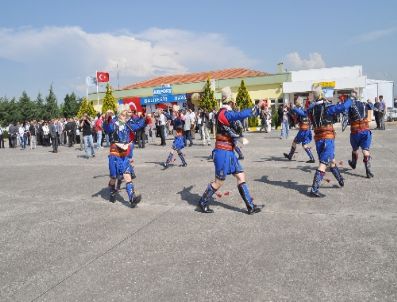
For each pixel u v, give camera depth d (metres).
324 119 7.08
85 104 38.03
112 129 7.06
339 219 5.65
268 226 5.51
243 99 31.56
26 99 75.88
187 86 42.69
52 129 20.11
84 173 11.65
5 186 10.16
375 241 4.73
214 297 3.61
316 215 5.91
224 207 6.66
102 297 3.74
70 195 8.46
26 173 12.45
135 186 8.93
